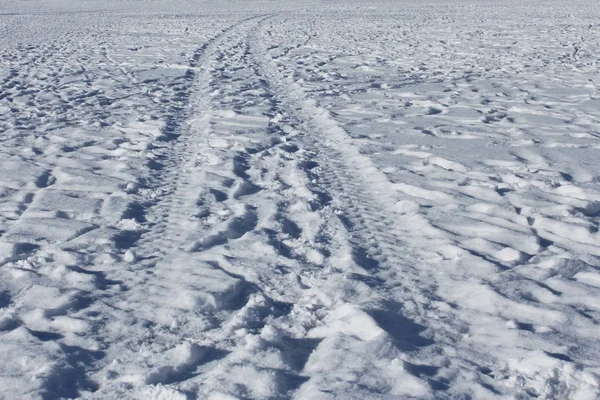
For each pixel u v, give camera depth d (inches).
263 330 141.6
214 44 861.2
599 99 435.2
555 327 141.6
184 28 1123.3
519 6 1621.6
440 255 184.4
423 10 1555.1
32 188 258.8
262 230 205.6
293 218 220.2
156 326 148.0
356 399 114.6
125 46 849.5
